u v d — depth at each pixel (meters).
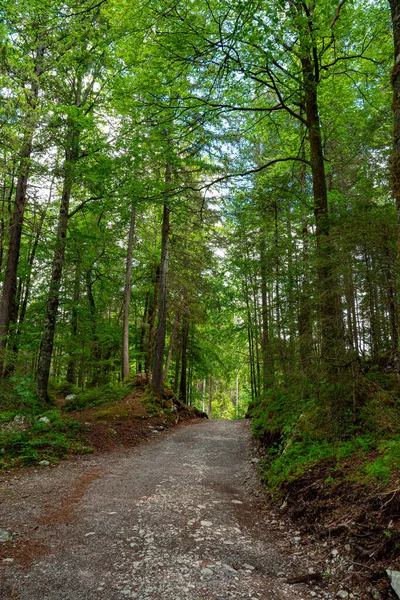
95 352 19.48
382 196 8.02
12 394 9.10
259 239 13.48
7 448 8.20
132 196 10.17
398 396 5.96
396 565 3.01
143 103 8.84
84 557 3.62
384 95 10.77
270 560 3.74
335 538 3.82
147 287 21.03
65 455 8.41
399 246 2.61
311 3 6.38
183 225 16.69
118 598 2.90
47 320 12.92
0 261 17.05
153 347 22.59
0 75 10.07
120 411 12.86
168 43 7.38
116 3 7.46
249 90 8.93
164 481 6.75
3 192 16.44
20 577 3.20
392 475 4.01
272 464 6.85
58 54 11.77
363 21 9.18
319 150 8.62
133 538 4.09
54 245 13.41
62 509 5.06
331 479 4.71
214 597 2.97
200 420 17.00
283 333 8.84
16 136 10.90
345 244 5.98
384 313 7.82
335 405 5.88
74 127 11.93
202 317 20.62
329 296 6.10
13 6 9.34
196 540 4.12
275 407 9.16
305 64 8.59
